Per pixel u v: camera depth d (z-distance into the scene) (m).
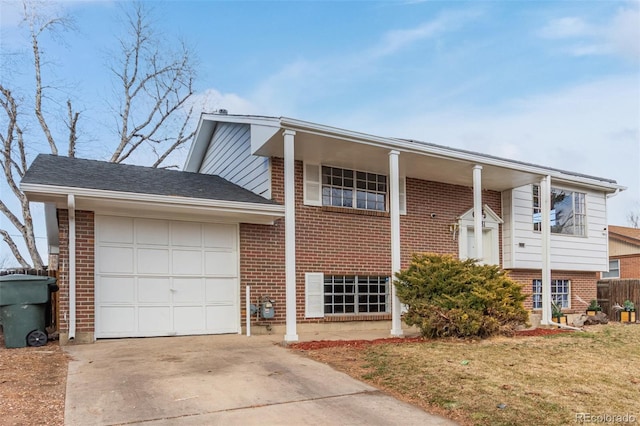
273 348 7.62
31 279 7.70
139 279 8.67
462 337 8.38
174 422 4.18
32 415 4.26
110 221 8.49
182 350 7.38
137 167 10.72
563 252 14.43
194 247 9.24
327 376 5.80
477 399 4.86
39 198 7.59
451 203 12.88
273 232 10.06
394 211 9.48
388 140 9.47
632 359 7.02
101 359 6.63
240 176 11.35
